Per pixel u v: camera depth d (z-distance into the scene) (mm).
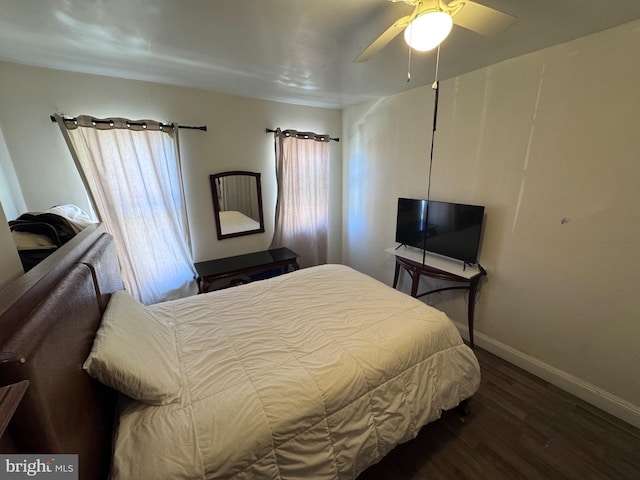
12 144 1981
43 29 1456
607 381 1794
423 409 1399
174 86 2516
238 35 1549
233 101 2865
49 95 2055
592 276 1779
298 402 1103
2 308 658
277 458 1017
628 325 1671
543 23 1461
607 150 1623
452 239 2467
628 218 1597
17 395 505
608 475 1428
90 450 860
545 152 1885
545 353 2082
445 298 2785
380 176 3277
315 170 3523
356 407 1208
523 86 1923
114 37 1560
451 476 1433
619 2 1259
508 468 1468
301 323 1639
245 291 2068
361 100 3148
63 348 798
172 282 2750
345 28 1479
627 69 1497
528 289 2113
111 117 2270
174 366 1252
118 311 1271
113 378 965
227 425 993
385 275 3512
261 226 3309
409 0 1067
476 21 1134
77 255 1203
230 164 2979
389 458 1523
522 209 2061
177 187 2652
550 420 1745
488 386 2031
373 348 1389
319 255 3846
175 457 895
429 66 2080
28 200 2076
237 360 1327
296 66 2049
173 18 1369
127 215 2414
